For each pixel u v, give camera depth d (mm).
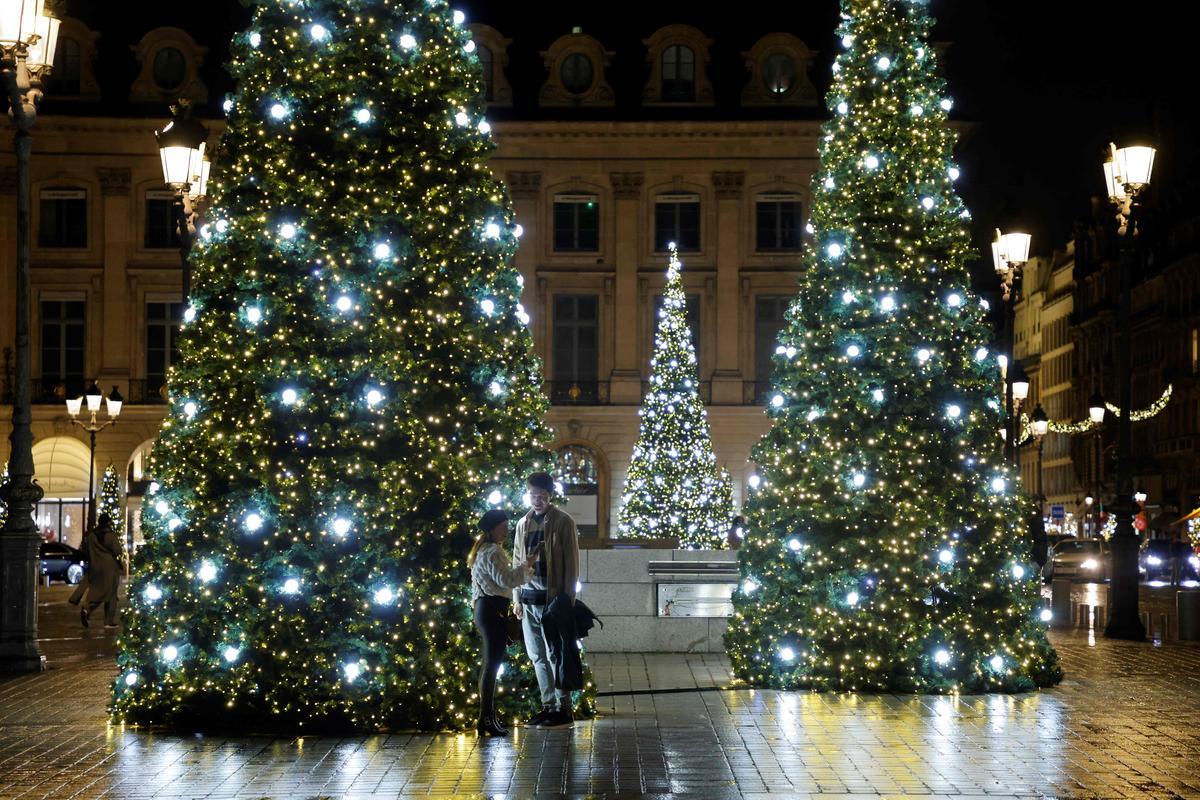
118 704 14109
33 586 19359
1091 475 98875
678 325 41062
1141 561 53688
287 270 14336
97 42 62000
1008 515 17375
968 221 17875
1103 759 12156
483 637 13375
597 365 61781
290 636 13766
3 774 11555
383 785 11055
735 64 62062
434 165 14578
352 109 14492
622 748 12664
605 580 21109
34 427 61625
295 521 13914
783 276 61469
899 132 17703
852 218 17578
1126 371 25141
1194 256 81438
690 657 20391
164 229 62219
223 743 13031
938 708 15281
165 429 14367
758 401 61125
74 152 61625
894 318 17359
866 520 17094
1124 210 24656
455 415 14430
